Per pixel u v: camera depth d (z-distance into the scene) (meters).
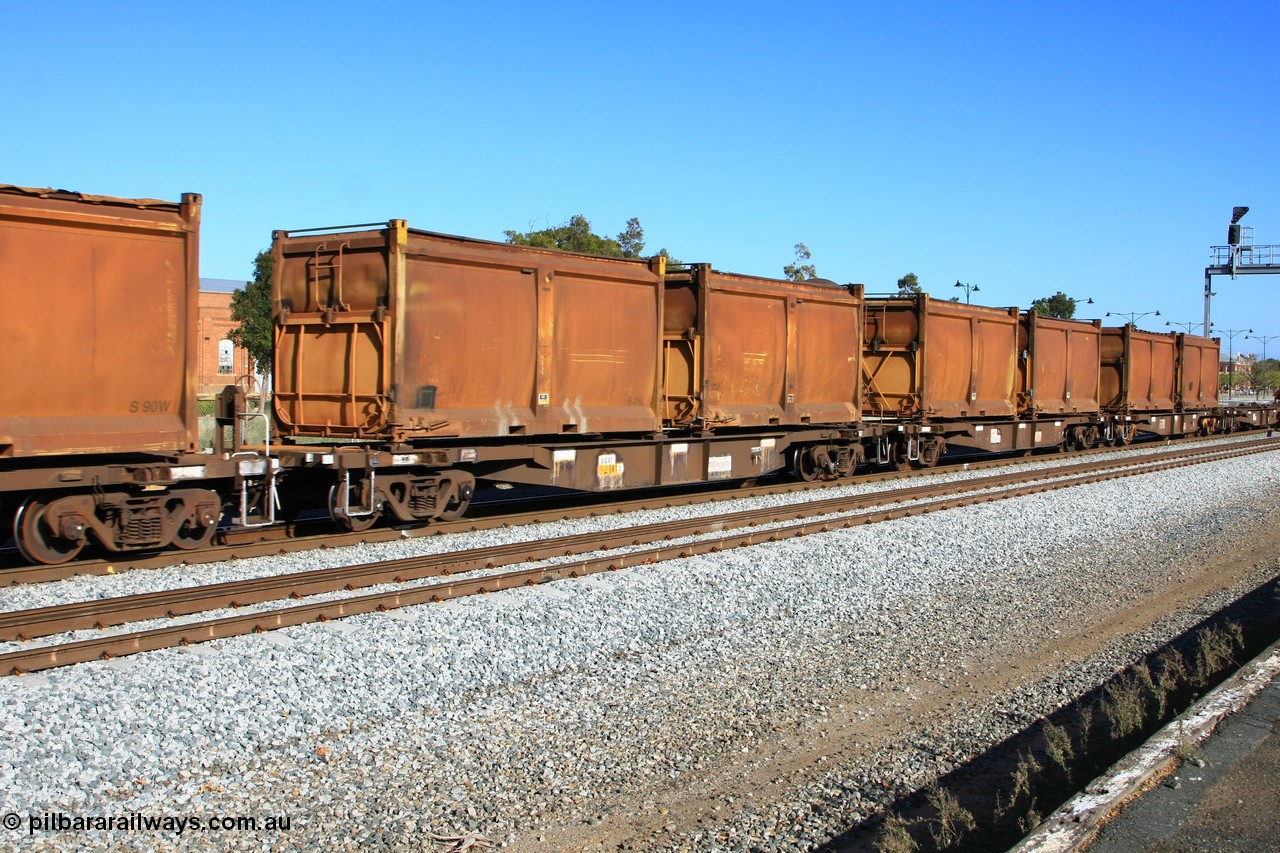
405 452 12.52
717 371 17.62
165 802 5.41
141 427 10.45
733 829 5.44
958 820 5.39
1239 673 6.89
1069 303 92.06
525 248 14.09
